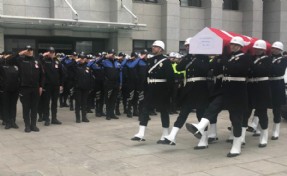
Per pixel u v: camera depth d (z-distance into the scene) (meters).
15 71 9.20
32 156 6.72
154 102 7.53
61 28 17.75
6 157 6.65
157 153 6.92
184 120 7.35
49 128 9.44
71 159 6.51
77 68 10.25
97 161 6.38
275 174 5.64
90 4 18.83
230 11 23.81
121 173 5.72
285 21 24.58
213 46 7.05
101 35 19.44
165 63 7.36
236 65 6.55
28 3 17.25
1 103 9.98
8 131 9.03
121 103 14.12
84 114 10.42
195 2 22.75
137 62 10.95
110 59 10.83
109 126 9.76
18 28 17.16
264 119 7.44
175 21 20.88
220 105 6.88
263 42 7.35
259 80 7.36
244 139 7.62
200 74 7.09
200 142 7.32
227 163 6.25
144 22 20.61
